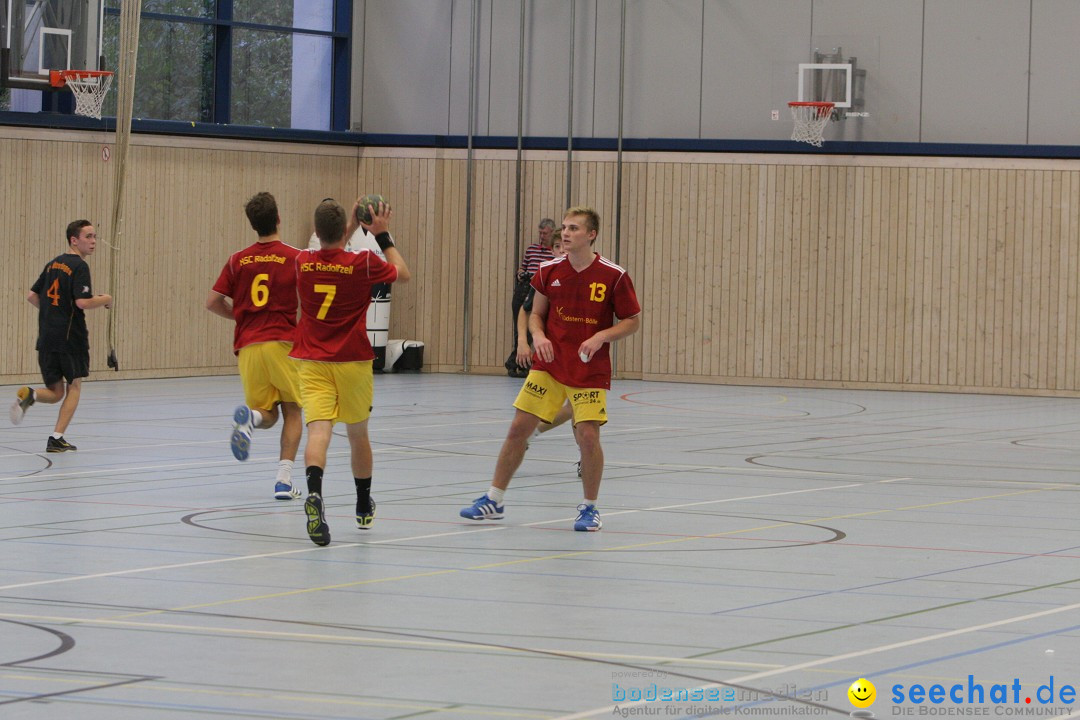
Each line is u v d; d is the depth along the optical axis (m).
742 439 18.56
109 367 26.41
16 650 6.96
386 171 30.39
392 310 30.73
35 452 15.86
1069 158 27.27
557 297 11.19
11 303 25.50
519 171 29.67
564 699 6.15
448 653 7.00
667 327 29.23
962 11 27.72
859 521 11.70
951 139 27.95
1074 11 27.20
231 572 9.14
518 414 11.42
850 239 28.34
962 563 9.74
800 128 28.20
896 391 28.23
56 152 25.95
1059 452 17.47
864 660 6.92
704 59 28.88
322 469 10.12
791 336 28.67
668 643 7.27
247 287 12.72
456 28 30.14
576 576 9.16
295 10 29.88
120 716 5.79
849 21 28.20
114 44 27.39
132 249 27.06
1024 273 27.69
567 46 29.50
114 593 8.42
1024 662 6.92
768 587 8.83
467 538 10.63
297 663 6.76
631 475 14.70
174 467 14.70
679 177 28.97
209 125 27.92
